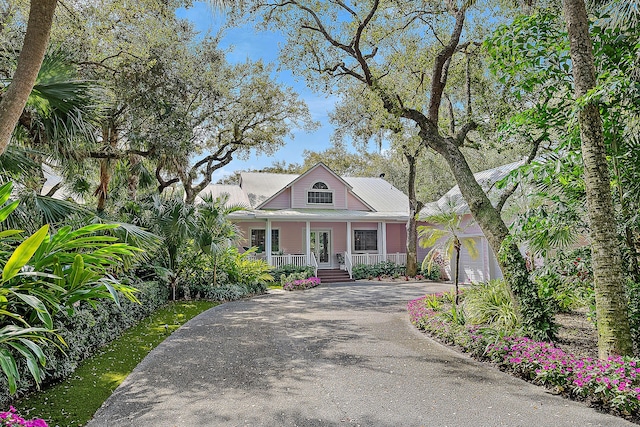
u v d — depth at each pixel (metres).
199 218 12.13
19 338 3.10
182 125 9.65
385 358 5.93
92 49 8.09
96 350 6.27
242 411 4.06
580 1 4.82
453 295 10.10
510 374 5.12
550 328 6.06
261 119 15.52
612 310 4.52
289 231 19.98
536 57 5.96
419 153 17.00
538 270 6.19
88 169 9.51
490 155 23.28
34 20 3.77
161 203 11.21
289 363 5.71
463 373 5.20
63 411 4.04
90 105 5.26
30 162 5.09
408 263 18.62
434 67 8.00
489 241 7.08
